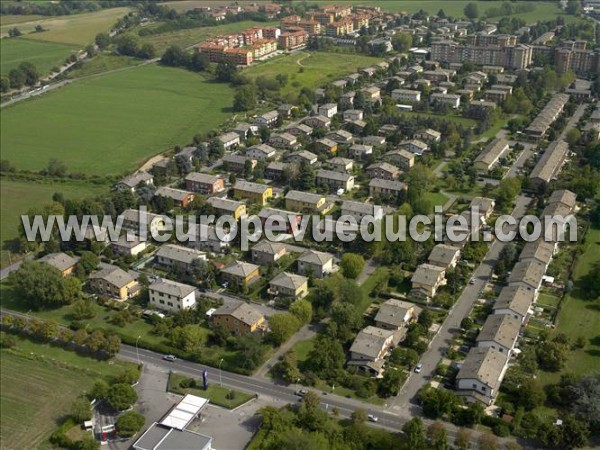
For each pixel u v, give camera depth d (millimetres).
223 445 178750
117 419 187375
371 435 177000
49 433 185750
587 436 173375
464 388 194750
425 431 174375
